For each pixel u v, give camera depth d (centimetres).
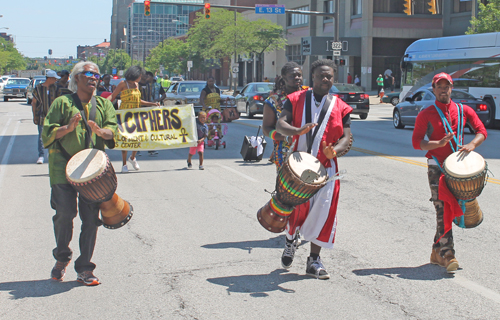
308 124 443
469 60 2250
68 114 459
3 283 491
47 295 462
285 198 457
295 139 479
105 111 481
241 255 574
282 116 474
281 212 474
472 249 596
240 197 862
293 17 6150
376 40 4997
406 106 2027
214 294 464
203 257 567
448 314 423
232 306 439
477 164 489
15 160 1246
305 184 436
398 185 967
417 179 1027
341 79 5316
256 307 436
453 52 2323
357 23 5069
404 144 1591
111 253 580
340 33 5322
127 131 1070
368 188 940
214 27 5844
